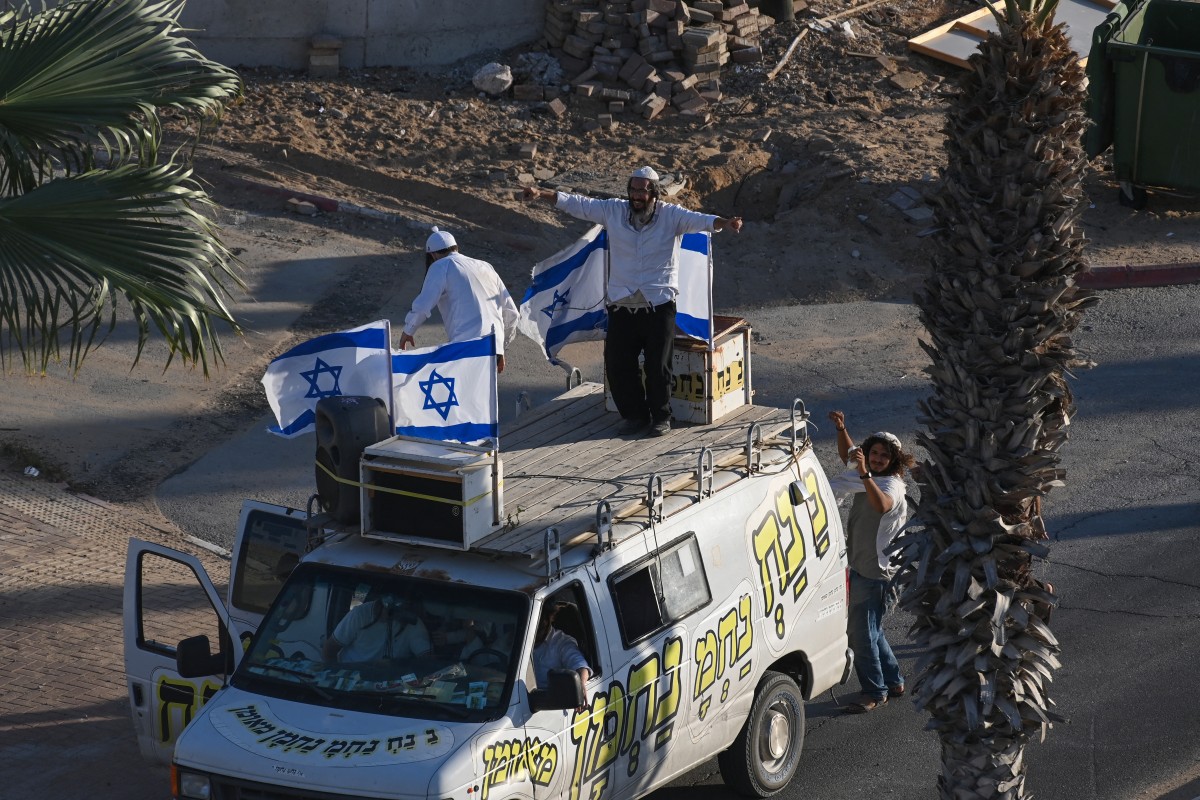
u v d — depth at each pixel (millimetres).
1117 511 38406
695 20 71375
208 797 20047
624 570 22422
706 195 62188
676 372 27359
